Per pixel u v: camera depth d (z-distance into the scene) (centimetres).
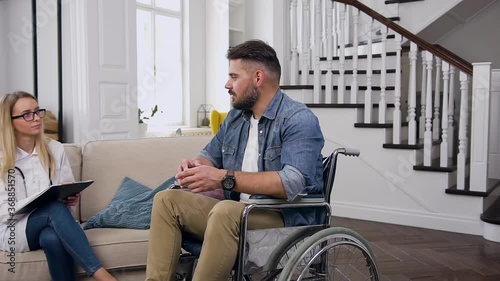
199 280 153
